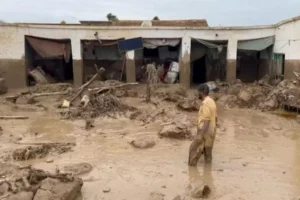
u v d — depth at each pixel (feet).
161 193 22.39
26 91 64.23
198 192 21.84
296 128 40.32
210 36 72.18
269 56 75.77
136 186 23.62
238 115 47.21
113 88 57.26
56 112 46.93
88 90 51.55
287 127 40.83
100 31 71.46
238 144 33.76
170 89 63.52
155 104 53.47
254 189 23.24
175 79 74.74
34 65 78.43
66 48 73.26
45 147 31.22
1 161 27.99
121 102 50.34
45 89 63.87
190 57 75.15
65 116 44.52
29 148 30.04
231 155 30.35
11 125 40.42
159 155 30.27
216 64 79.77
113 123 41.96
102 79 79.00
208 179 24.84
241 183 24.21
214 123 27.27
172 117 44.62
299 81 55.57
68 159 29.04
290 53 65.05
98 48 82.02
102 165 27.68
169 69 75.46
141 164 27.99
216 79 78.13
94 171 26.32
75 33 71.26
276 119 44.80
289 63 65.36
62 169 26.12
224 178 25.08
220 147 32.71
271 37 73.00
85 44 75.61
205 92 27.12
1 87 61.62
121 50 71.41
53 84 67.51
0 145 32.42
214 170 26.66
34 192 20.10
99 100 48.70
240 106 52.70
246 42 73.46
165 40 73.10
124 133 37.37
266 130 39.40
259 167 27.45
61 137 35.76
